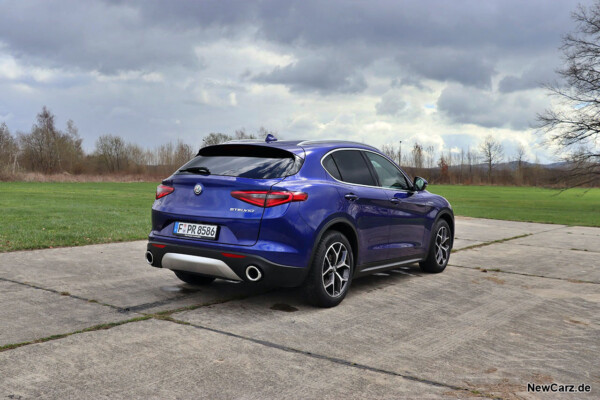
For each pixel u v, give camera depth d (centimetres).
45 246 741
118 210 1565
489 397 274
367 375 300
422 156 10788
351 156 515
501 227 1389
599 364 331
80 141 8181
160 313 416
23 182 5125
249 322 401
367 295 513
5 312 402
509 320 433
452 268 695
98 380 279
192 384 278
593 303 506
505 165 10462
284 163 441
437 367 317
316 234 434
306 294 446
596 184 3172
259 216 412
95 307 427
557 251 904
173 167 7938
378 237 523
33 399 253
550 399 274
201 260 429
